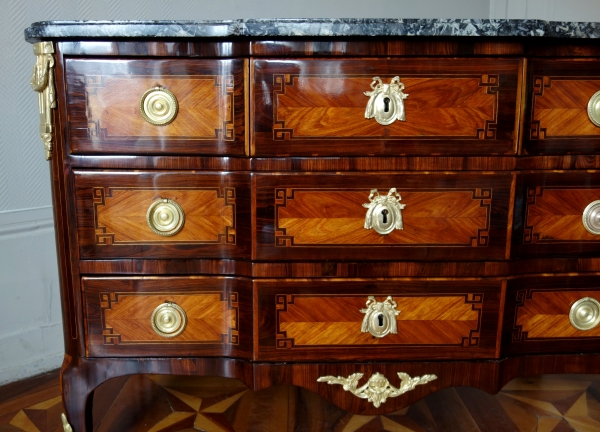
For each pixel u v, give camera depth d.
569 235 0.84
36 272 1.21
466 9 1.45
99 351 0.85
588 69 0.78
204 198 0.81
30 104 1.15
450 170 0.80
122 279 0.83
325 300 0.83
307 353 0.84
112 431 1.00
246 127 0.77
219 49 0.76
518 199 0.81
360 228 0.81
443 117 0.78
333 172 0.79
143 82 0.77
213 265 0.83
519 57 0.76
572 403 1.12
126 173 0.79
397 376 0.86
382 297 0.83
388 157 0.79
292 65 0.75
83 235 0.81
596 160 0.82
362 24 0.72
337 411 1.10
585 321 0.87
